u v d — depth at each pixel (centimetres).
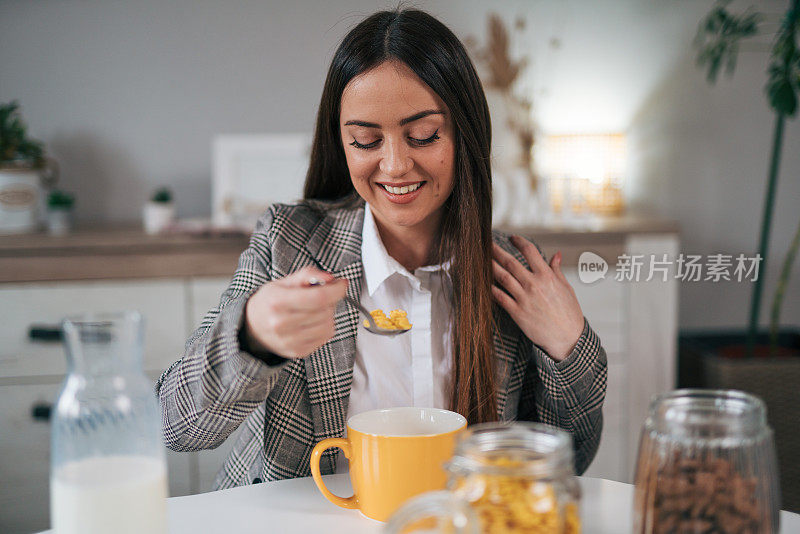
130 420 63
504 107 259
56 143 249
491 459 56
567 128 263
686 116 266
